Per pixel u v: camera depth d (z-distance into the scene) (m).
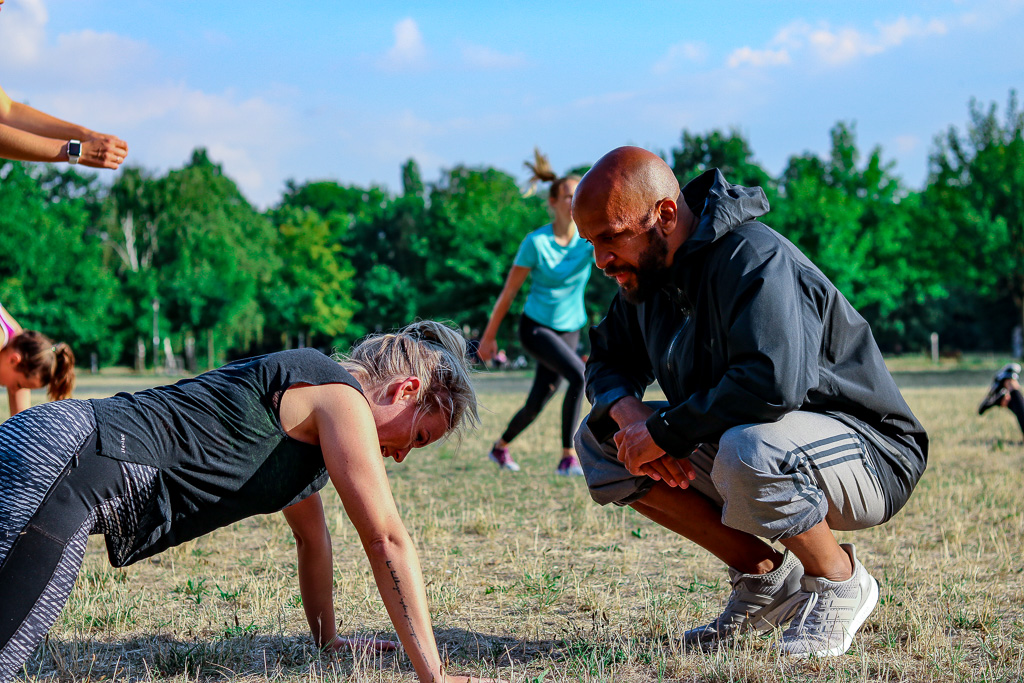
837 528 2.75
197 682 2.64
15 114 3.66
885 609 3.20
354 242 78.31
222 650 2.89
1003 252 34.78
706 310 2.62
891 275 42.53
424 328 2.52
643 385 3.16
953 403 13.93
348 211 98.00
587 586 3.72
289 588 3.73
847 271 39.50
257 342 67.44
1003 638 2.91
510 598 3.56
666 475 2.64
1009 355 53.62
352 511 2.21
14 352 4.47
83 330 44.19
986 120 35.47
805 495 2.51
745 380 2.40
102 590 3.64
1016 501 5.57
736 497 2.52
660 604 3.42
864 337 2.71
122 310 49.88
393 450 2.47
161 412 2.23
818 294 2.57
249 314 57.12
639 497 2.92
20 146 3.48
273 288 61.62
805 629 2.78
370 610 3.42
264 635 3.11
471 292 44.34
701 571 4.00
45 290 43.41
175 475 2.22
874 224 42.72
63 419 2.16
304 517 2.85
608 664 2.76
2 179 43.00
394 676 2.69
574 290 6.72
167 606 3.48
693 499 2.92
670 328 2.80
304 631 3.16
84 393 22.28
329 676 2.65
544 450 8.77
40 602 2.06
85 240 56.69
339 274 63.56
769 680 2.55
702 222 2.60
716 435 2.51
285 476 2.31
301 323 60.91
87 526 2.15
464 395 2.44
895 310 58.69
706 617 3.27
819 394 2.65
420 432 2.42
